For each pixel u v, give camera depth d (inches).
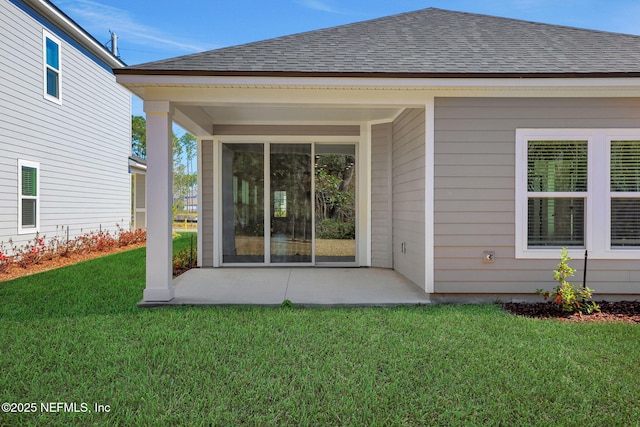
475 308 196.9
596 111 210.4
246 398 105.8
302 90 209.3
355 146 329.1
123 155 547.5
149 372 120.4
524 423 96.1
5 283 261.3
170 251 209.3
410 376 119.6
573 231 213.3
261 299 213.0
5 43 323.3
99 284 256.8
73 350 139.1
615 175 211.3
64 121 408.2
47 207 382.0
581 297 200.7
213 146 325.7
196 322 171.0
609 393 110.1
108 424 94.5
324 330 160.7
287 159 328.8
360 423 95.7
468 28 274.7
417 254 239.8
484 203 212.7
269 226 329.4
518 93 209.6
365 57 219.5
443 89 207.5
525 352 137.5
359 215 324.8
